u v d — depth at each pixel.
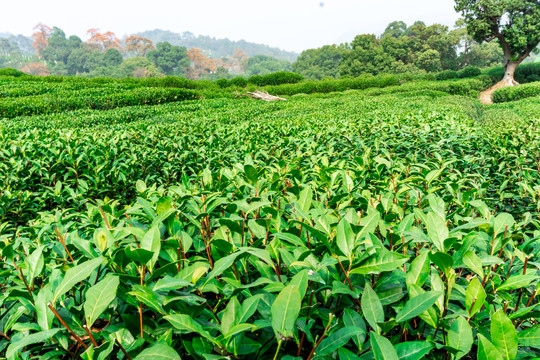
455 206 3.02
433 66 95.38
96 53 171.75
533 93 36.66
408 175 3.55
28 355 1.24
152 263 1.37
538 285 1.39
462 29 91.06
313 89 42.09
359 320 1.24
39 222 2.92
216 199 1.96
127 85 33.38
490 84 51.47
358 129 7.21
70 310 1.28
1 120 14.46
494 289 1.46
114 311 1.42
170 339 1.21
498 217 1.71
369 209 1.95
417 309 1.12
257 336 1.29
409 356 1.05
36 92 25.91
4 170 5.21
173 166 5.77
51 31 187.75
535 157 4.95
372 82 44.66
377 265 1.30
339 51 139.38
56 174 5.48
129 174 5.72
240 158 5.56
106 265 1.51
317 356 1.10
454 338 1.09
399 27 132.75
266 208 1.83
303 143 5.66
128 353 1.22
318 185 2.96
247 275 1.60
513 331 1.00
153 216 1.81
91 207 2.55
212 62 184.38
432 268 1.59
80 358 1.26
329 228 1.69
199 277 1.29
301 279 1.19
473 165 4.79
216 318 1.30
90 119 14.92
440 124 7.10
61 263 1.82
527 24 45.28
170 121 15.23
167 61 170.50
